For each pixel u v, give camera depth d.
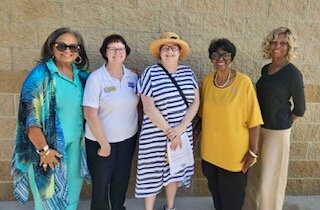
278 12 3.19
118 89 2.44
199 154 3.33
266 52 2.63
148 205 2.80
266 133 2.71
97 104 2.38
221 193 2.68
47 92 2.15
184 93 2.54
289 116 2.66
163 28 3.06
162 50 2.54
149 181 2.64
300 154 3.48
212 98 2.55
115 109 2.45
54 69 2.20
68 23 2.92
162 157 2.62
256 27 3.19
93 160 2.53
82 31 2.95
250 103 2.48
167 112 2.52
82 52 2.44
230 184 2.61
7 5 2.82
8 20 2.85
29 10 2.86
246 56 3.23
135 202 3.27
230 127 2.48
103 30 2.98
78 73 2.43
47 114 2.17
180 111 2.54
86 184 3.27
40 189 2.24
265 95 2.62
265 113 2.66
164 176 2.70
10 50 2.90
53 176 2.23
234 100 2.45
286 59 2.56
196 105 2.61
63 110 2.26
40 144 2.15
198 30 3.12
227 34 3.16
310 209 3.33
